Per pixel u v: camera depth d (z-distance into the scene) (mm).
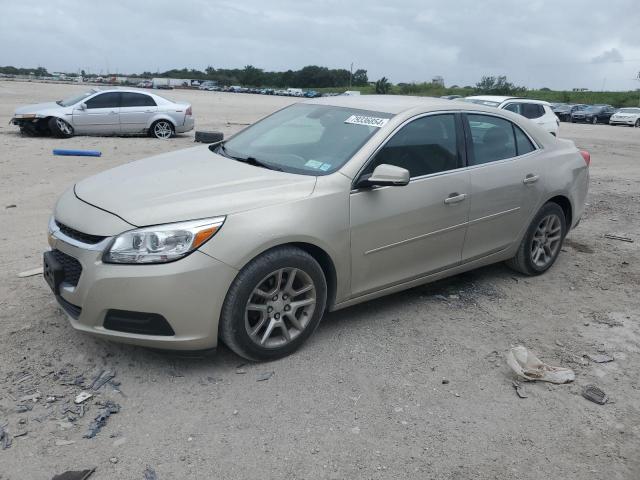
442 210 4301
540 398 3447
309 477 2676
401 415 3184
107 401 3133
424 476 2738
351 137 4121
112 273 3123
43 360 3467
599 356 3982
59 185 8789
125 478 2600
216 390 3293
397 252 4117
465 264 4715
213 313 3264
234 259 3262
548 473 2824
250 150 4422
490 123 4855
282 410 3148
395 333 4117
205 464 2713
